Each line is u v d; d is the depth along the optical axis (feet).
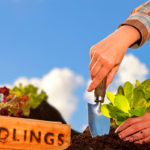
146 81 3.94
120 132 3.54
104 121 3.75
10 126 3.38
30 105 8.49
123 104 3.51
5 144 3.29
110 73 4.06
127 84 3.84
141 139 3.40
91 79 3.78
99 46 3.54
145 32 3.74
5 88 6.71
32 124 3.56
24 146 3.43
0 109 6.15
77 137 3.84
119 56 3.47
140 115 3.26
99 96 3.65
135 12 4.10
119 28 3.86
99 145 3.31
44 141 3.62
